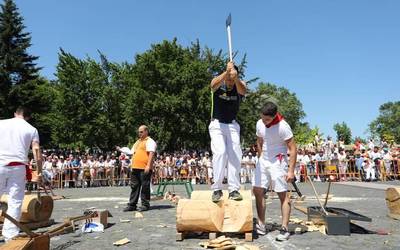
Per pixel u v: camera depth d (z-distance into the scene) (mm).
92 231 6625
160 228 6941
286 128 5902
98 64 47688
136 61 44500
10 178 5773
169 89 42062
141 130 9742
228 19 5977
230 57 5898
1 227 6824
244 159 23484
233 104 6145
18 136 5859
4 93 41688
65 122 44156
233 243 5352
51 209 7809
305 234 6145
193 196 6250
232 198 5945
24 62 44094
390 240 5637
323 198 12055
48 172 22844
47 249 4504
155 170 23703
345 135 80375
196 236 6055
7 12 44062
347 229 6051
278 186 5918
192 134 41531
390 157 22609
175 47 43812
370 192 14258
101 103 45719
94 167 23828
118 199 13586
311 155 23469
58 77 45438
